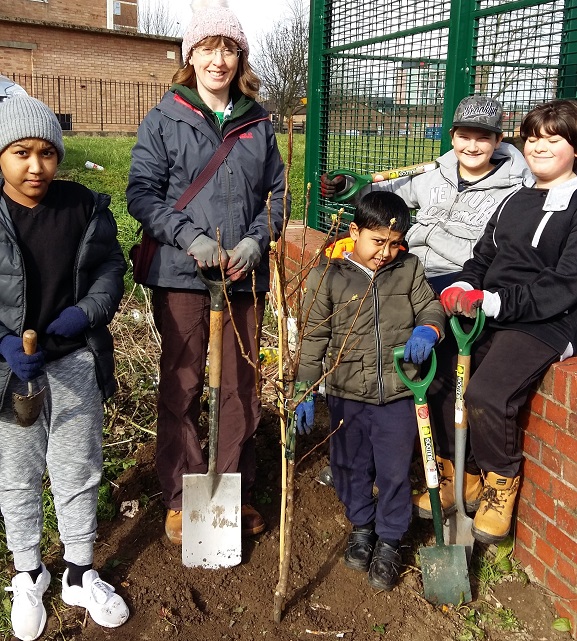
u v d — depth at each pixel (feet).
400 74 15.40
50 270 8.19
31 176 7.84
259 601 9.43
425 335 9.06
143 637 8.75
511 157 11.39
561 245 9.35
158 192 9.61
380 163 16.40
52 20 90.79
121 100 83.15
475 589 9.72
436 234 11.64
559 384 9.04
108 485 11.62
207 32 9.18
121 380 15.21
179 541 10.43
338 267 9.73
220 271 9.39
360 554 9.96
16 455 8.39
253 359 10.38
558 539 9.23
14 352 7.55
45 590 9.11
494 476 9.69
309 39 18.71
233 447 10.44
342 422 9.31
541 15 11.96
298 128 74.02
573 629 8.98
